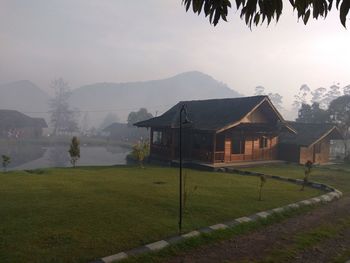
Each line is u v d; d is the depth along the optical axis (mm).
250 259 7234
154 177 18281
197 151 26688
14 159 37875
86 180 16203
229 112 27672
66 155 44000
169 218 9727
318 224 10141
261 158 29141
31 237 7793
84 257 6828
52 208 10398
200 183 16547
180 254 7344
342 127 43281
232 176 19781
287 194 14180
